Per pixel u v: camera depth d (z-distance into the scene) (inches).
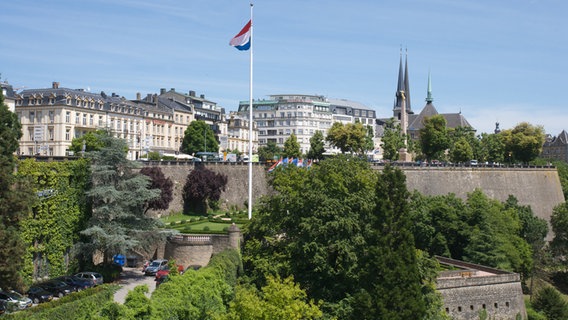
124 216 2925.7
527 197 7116.1
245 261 3006.9
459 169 6594.5
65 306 2068.2
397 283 2586.1
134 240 2901.1
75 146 5580.7
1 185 2269.9
